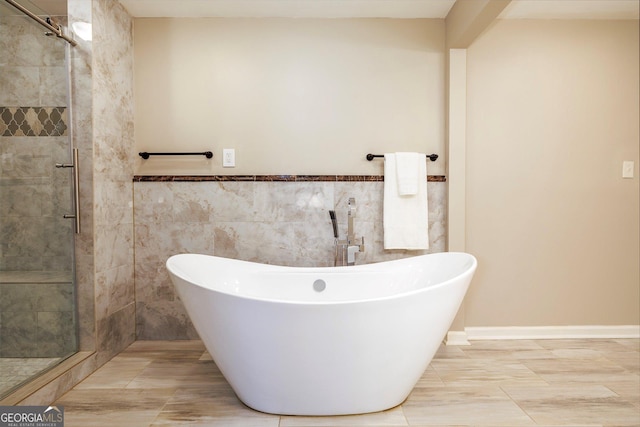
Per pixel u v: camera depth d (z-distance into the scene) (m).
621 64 2.54
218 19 2.50
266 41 2.51
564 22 2.52
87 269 2.02
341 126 2.52
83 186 2.02
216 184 2.49
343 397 1.58
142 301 2.48
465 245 2.53
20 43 1.78
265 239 2.51
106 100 2.15
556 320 2.56
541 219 2.54
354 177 2.50
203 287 1.53
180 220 2.49
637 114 2.54
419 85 2.53
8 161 1.72
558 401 1.72
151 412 1.63
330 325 1.44
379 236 2.52
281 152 2.52
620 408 1.66
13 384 1.65
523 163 2.53
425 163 2.45
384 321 1.47
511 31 2.51
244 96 2.51
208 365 2.10
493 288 2.54
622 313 2.57
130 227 2.43
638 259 2.56
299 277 2.21
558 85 2.52
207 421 1.57
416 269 2.22
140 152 2.48
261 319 1.46
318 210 2.51
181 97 2.50
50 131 1.91
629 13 2.46
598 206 2.54
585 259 2.55
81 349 2.03
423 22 2.52
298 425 1.54
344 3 2.35
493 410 1.65
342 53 2.52
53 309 1.90
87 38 2.00
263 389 1.59
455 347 2.38
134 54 2.49
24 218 1.79
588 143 2.54
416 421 1.57
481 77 2.50
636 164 2.55
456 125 2.45
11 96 1.75
